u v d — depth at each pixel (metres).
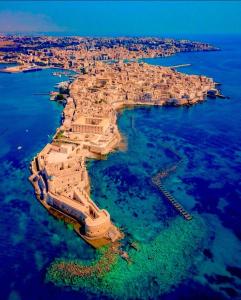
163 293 129.12
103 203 186.75
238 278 136.62
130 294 128.25
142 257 145.62
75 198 179.00
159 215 176.62
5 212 179.75
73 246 152.62
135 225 167.62
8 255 148.62
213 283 134.00
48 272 138.12
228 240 158.00
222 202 189.62
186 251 150.25
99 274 136.38
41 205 185.12
